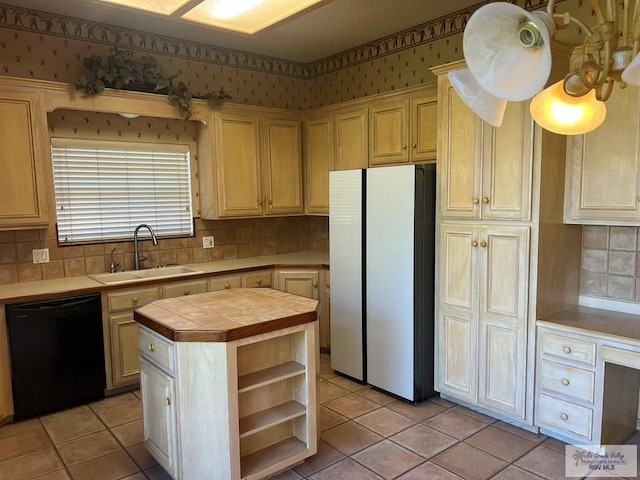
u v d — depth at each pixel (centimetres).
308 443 248
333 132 429
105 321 333
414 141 361
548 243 271
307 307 250
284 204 452
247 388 222
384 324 335
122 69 347
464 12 353
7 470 250
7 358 297
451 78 156
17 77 318
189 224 429
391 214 324
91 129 371
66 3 326
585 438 254
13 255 340
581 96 145
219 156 409
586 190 267
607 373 246
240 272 400
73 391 322
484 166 285
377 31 398
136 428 296
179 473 221
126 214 394
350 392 344
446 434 281
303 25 382
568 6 292
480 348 297
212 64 433
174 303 260
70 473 247
